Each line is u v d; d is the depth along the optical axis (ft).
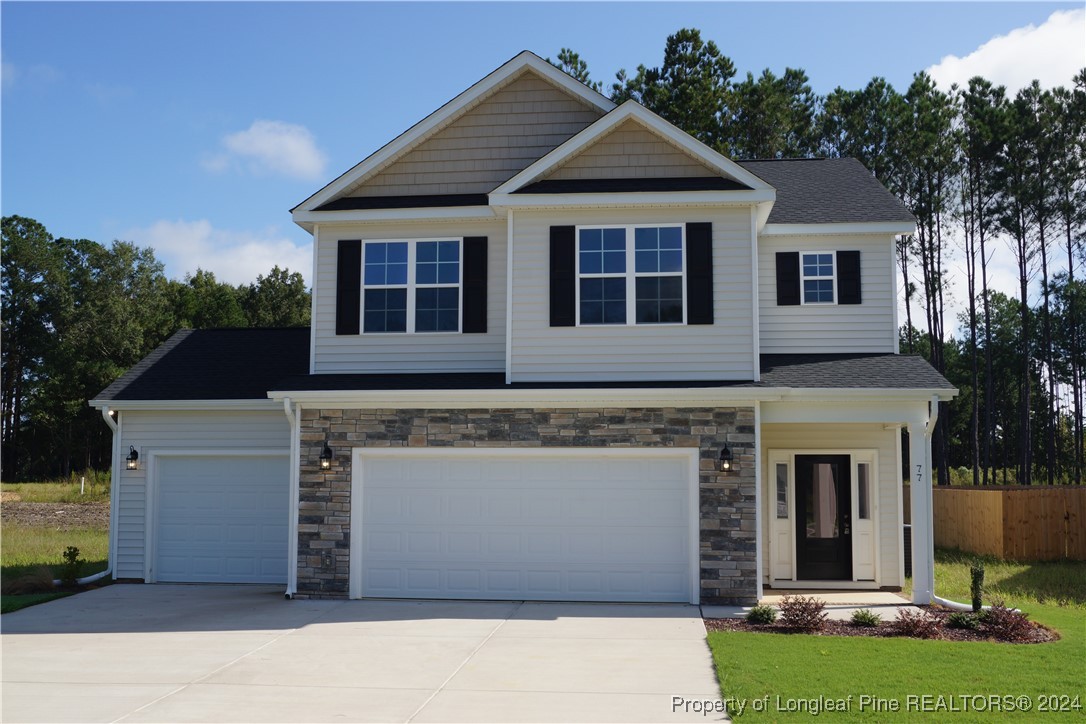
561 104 54.75
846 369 50.34
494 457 47.75
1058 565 69.41
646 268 48.78
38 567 54.03
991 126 121.39
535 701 28.22
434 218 52.31
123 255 218.79
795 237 56.80
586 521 47.16
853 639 37.09
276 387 49.03
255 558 54.70
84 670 32.42
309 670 32.35
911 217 55.98
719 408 46.21
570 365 48.47
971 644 36.14
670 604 45.80
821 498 54.95
